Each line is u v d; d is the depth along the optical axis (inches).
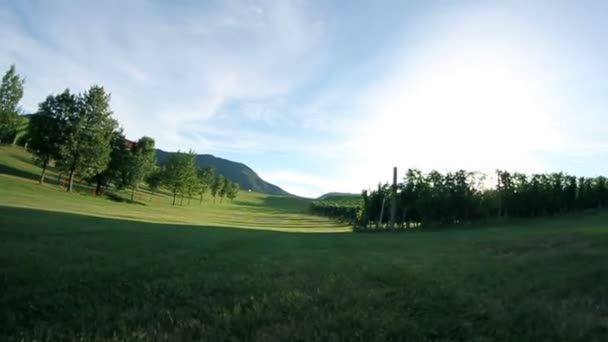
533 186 1961.1
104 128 2130.9
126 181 2466.8
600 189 2185.0
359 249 608.1
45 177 2393.0
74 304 187.3
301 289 238.7
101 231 605.9
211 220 1993.1
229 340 143.6
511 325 165.5
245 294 222.7
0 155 2532.0
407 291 236.5
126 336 143.3
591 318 172.9
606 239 579.5
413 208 1989.4
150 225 948.6
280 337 147.5
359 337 148.7
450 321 172.6
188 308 187.5
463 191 1849.2
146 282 245.8
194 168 3038.9
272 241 742.5
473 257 466.6
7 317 158.7
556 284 251.8
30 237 432.1
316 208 5172.2
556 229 1070.4
